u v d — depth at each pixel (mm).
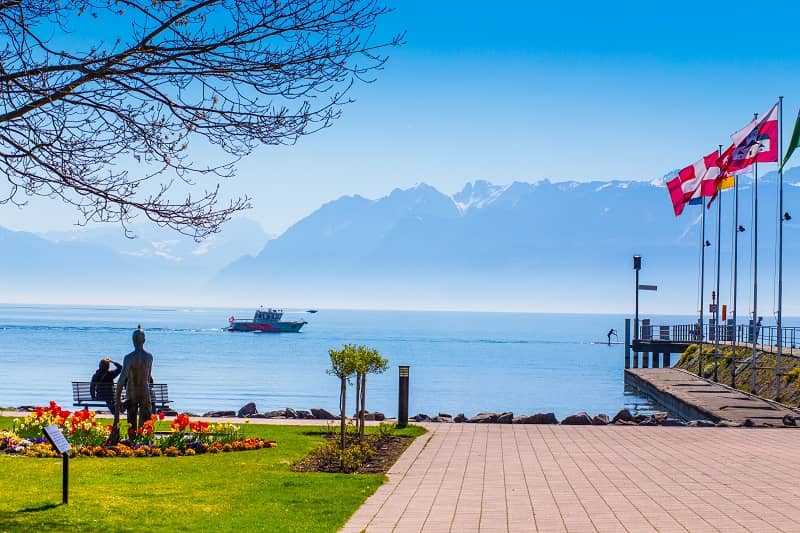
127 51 10625
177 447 18906
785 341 45469
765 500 13875
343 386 18516
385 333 189625
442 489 14820
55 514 12281
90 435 19500
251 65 10828
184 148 11102
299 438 20969
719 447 20312
